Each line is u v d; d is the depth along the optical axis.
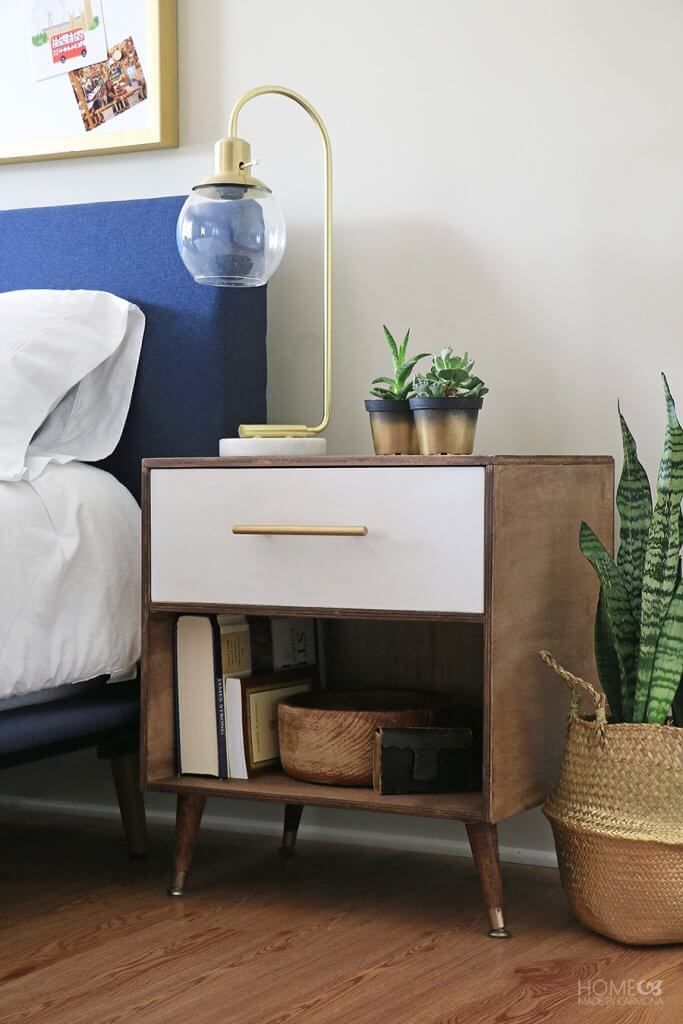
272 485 1.82
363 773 1.85
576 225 2.06
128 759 2.13
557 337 2.08
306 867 2.07
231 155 1.98
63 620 1.86
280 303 2.32
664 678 1.70
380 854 2.16
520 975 1.54
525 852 2.09
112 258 2.30
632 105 2.02
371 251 2.23
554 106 2.08
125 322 2.20
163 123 2.37
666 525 1.70
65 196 2.51
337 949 1.64
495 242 2.13
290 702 2.01
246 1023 1.38
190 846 1.92
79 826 2.39
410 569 1.72
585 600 1.92
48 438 2.17
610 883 1.64
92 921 1.77
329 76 2.26
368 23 2.22
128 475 2.27
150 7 2.36
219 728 1.94
